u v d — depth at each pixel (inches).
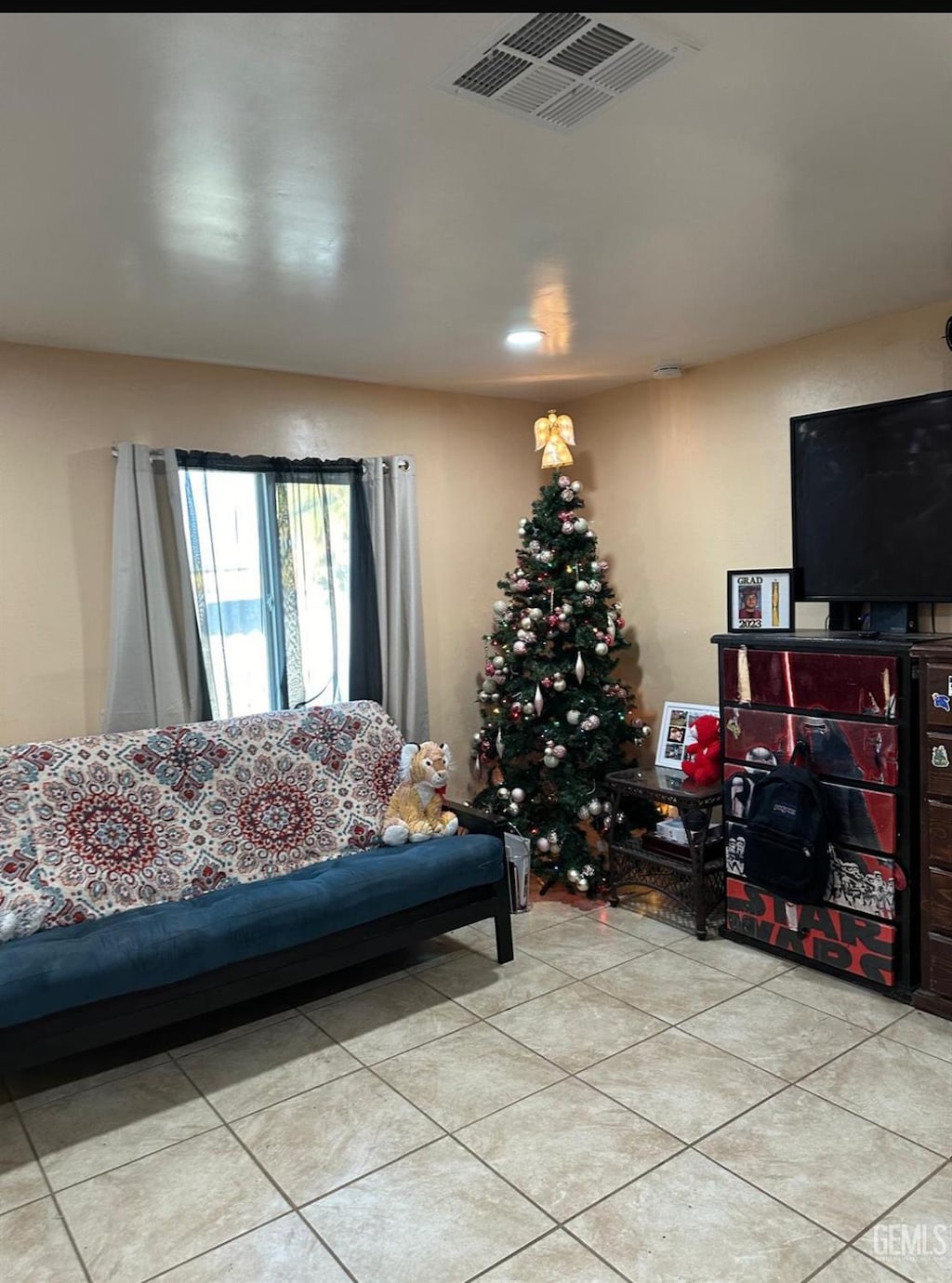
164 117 67.8
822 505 132.6
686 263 105.7
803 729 120.5
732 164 79.7
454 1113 93.4
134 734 124.6
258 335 127.8
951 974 106.8
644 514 172.1
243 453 147.8
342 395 159.3
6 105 64.8
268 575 148.5
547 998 118.3
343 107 67.4
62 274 100.6
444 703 175.9
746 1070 98.9
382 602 161.8
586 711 158.1
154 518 135.1
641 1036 107.2
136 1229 78.5
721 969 124.5
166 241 92.4
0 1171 87.4
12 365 126.6
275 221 88.7
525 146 74.9
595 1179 82.0
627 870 151.6
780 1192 79.3
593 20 57.1
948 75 65.6
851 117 71.7
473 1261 72.8
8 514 126.4
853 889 116.0
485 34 58.2
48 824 112.3
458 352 142.9
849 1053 101.3
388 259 100.7
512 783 165.3
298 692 151.9
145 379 137.7
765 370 147.5
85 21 54.9
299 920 106.7
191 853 120.5
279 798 130.7
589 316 125.7
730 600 142.4
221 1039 111.7
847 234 97.8
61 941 97.4
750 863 122.3
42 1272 74.0
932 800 106.9
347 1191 82.0
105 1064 107.0
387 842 133.6
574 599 159.9
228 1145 89.8
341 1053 106.7
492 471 181.0
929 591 121.3
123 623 132.3
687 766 146.2
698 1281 69.6
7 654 126.5
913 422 121.3
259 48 58.9
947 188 86.0
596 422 180.7
